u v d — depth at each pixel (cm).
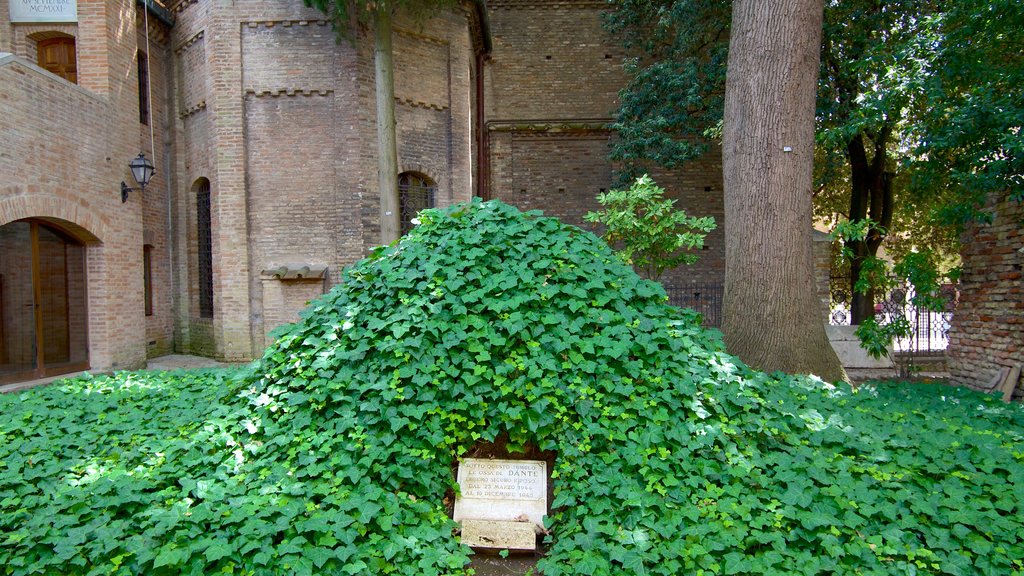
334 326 466
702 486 371
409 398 408
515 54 1773
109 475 380
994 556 309
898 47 835
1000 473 385
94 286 1042
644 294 489
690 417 413
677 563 317
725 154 666
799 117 622
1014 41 663
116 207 1077
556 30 1773
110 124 1072
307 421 414
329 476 371
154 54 1331
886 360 1105
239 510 331
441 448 401
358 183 1195
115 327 1061
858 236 683
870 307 1392
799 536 331
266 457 400
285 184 1215
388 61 1105
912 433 434
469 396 406
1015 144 566
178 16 1319
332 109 1209
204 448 410
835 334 1136
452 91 1345
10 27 1081
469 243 488
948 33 711
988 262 747
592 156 1709
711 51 1389
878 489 364
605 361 430
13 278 926
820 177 1391
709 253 1678
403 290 466
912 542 325
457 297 455
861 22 1164
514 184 1706
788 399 481
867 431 428
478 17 1481
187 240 1364
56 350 989
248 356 1220
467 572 346
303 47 1202
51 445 441
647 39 1611
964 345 792
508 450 418
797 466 376
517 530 383
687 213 1683
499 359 433
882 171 1417
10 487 380
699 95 1329
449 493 414
